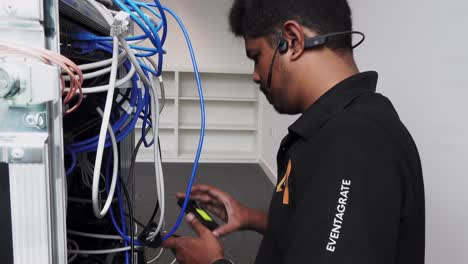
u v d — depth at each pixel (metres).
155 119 0.68
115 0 0.55
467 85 1.15
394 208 0.51
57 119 0.37
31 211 0.35
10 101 0.35
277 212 0.66
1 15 0.34
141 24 0.55
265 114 4.44
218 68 4.63
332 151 0.53
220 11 4.63
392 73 1.66
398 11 1.60
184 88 4.87
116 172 0.63
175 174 3.99
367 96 0.61
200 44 4.69
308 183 0.57
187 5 4.58
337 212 0.50
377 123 0.54
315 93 0.64
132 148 0.93
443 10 1.28
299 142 0.63
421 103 1.42
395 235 0.51
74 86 0.42
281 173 0.70
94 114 0.69
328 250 0.49
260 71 0.70
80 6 0.54
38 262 0.36
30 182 0.35
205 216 0.85
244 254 2.33
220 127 4.74
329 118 0.59
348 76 0.63
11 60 0.34
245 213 0.96
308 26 0.61
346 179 0.50
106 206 0.58
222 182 3.79
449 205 1.25
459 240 1.19
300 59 0.63
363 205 0.49
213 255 0.74
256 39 0.67
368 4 1.92
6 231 0.36
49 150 0.37
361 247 0.48
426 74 1.39
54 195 0.38
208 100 4.77
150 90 0.67
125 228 0.77
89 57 0.63
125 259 0.75
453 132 1.22
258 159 4.71
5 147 0.34
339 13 0.61
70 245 0.73
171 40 4.62
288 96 0.67
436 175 1.33
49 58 0.36
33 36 0.35
